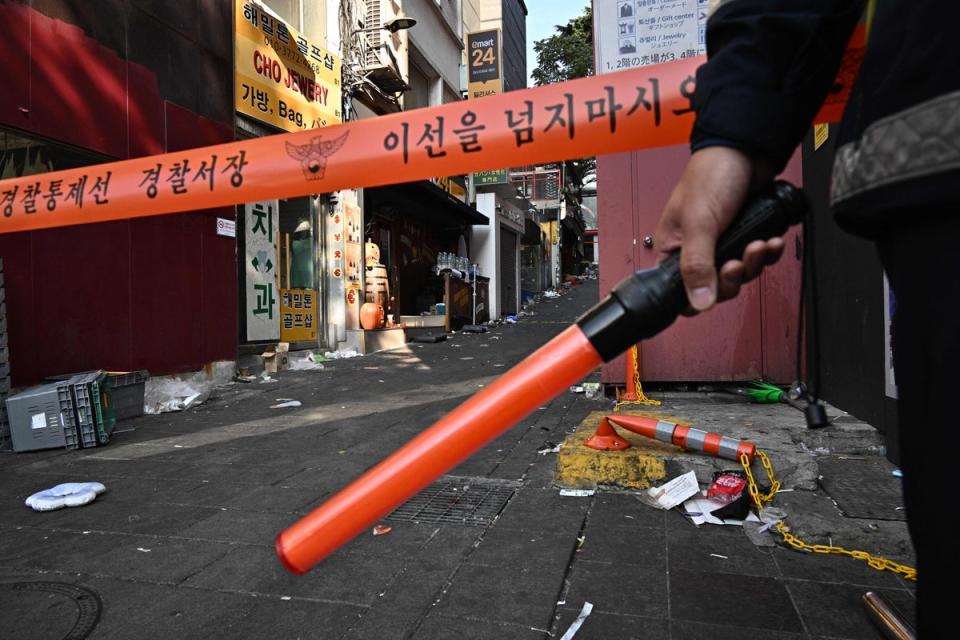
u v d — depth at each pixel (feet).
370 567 8.48
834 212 2.39
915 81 1.98
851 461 11.65
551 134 4.02
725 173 2.28
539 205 98.17
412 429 17.87
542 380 2.61
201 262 24.66
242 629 7.07
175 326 23.26
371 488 2.80
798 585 7.63
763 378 17.63
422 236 53.36
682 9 16.43
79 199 5.43
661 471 10.94
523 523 9.85
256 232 29.68
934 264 1.97
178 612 7.50
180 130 23.35
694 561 8.35
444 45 57.16
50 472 14.05
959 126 1.86
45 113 18.02
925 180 1.93
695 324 17.97
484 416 2.68
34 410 15.80
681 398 17.39
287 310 31.94
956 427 1.92
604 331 2.56
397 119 4.44
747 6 2.49
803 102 2.43
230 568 8.70
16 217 5.71
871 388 12.62
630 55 16.67
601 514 10.11
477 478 12.17
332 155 4.59
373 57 37.73
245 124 27.78
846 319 14.05
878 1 2.24
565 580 7.94
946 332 1.94
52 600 7.85
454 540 9.29
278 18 29.50
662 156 18.16
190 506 11.48
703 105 2.42
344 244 36.04
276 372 29.50
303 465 14.25
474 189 60.08
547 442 14.76
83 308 19.60
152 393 21.90
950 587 1.98
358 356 35.40
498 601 7.45
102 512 11.22
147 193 5.24
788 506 9.54
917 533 2.12
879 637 6.48
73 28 18.95
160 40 22.43
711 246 2.29
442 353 36.68
